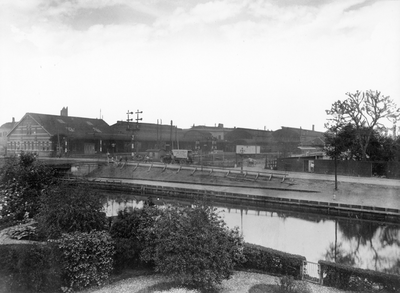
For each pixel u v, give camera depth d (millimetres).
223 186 48312
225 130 100250
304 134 78812
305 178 45156
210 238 12805
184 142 93750
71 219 15180
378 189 38344
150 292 12320
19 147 65875
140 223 15547
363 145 48656
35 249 12445
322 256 21844
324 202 34531
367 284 13164
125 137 84125
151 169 60156
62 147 66062
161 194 47531
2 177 22719
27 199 21875
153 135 92312
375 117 46875
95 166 61500
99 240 13609
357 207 33094
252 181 48031
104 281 13375
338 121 48906
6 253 12297
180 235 12766
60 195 16266
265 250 15266
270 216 34656
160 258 13477
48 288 12297
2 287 11945
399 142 48156
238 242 15070
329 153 50125
